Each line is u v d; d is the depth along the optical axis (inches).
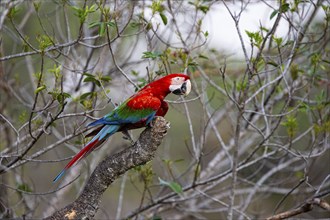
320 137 543.8
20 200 488.1
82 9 404.8
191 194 567.2
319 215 658.2
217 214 700.0
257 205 589.0
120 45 563.5
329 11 452.1
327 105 501.7
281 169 585.9
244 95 421.1
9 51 613.3
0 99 531.5
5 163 498.3
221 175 467.8
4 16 468.8
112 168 340.2
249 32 413.1
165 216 616.7
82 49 567.8
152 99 366.6
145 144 340.5
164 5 506.0
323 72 529.0
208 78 499.2
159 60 507.8
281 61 427.5
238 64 620.4
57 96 367.6
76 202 342.6
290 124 449.7
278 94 539.5
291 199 661.9
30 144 400.2
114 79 550.6
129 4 474.6
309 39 498.9
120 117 364.5
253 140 578.2
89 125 369.1
